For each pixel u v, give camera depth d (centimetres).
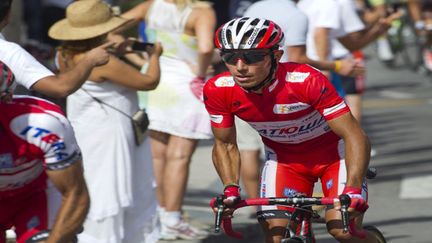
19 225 978
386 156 2600
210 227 1788
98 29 1385
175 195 1688
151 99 1672
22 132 909
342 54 1998
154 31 1666
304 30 1647
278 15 1639
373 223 1814
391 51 4812
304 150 1216
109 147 1425
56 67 1442
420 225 1788
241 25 1079
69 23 1405
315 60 1747
